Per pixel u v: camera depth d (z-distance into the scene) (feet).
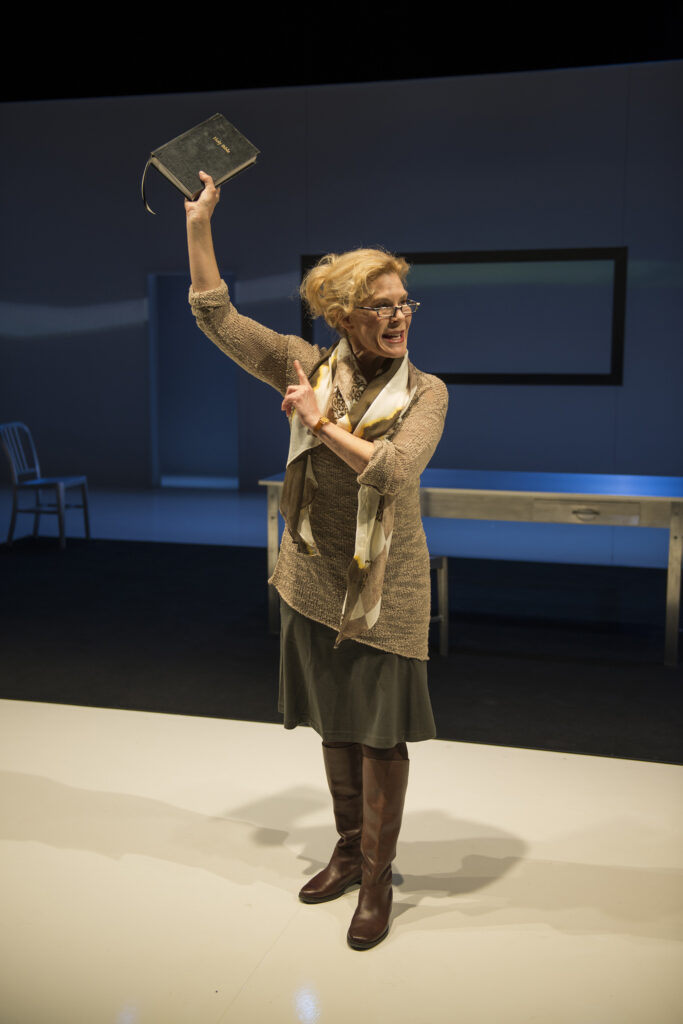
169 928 6.52
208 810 8.28
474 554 19.80
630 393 25.09
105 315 28.63
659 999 5.78
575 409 25.53
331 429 5.73
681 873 7.23
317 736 9.94
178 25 23.57
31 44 24.39
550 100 24.59
